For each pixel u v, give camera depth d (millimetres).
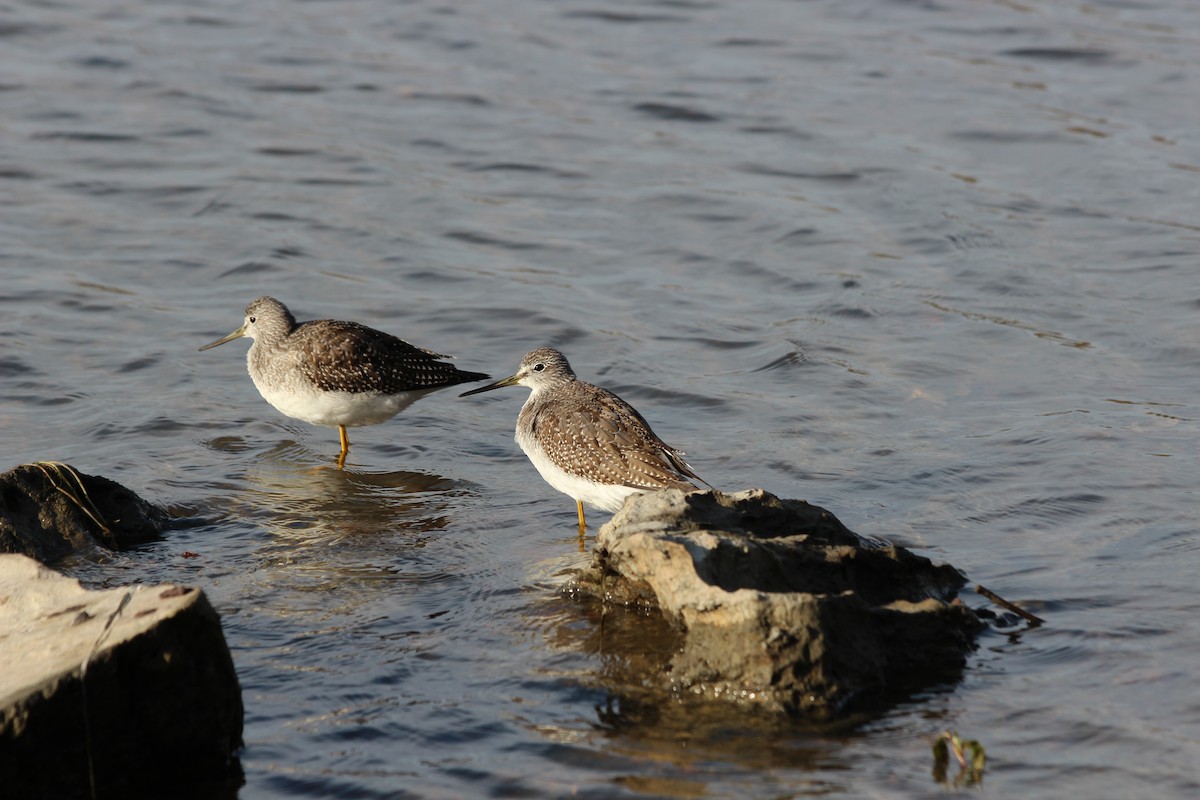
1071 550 11492
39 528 11359
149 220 20516
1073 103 25641
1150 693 9133
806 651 9023
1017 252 19672
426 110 25344
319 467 13844
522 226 20750
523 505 12906
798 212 21203
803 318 17719
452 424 15211
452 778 8227
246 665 9539
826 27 30156
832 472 13359
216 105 25219
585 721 8867
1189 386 15414
